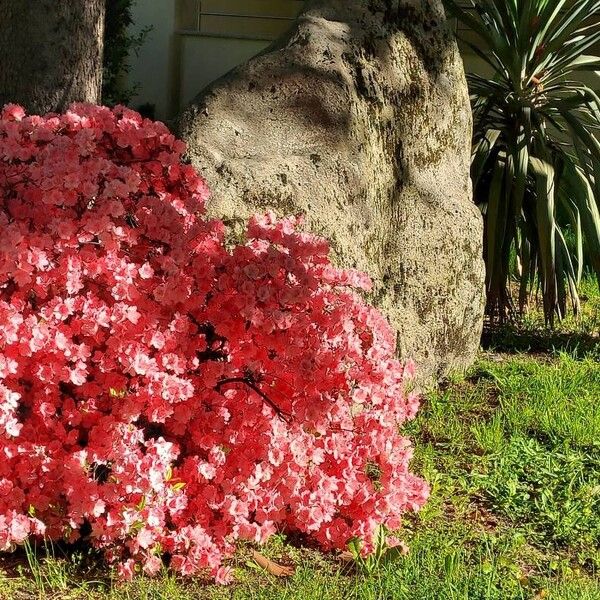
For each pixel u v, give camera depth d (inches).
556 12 289.3
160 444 143.1
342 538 162.2
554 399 235.8
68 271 144.6
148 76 390.3
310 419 151.3
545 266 275.1
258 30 406.6
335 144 211.5
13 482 147.2
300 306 153.7
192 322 156.6
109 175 154.9
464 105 253.4
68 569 147.6
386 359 162.2
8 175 155.1
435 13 244.8
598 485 191.9
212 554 148.4
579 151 281.0
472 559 162.7
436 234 240.4
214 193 191.6
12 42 215.8
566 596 148.3
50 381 142.9
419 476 192.7
